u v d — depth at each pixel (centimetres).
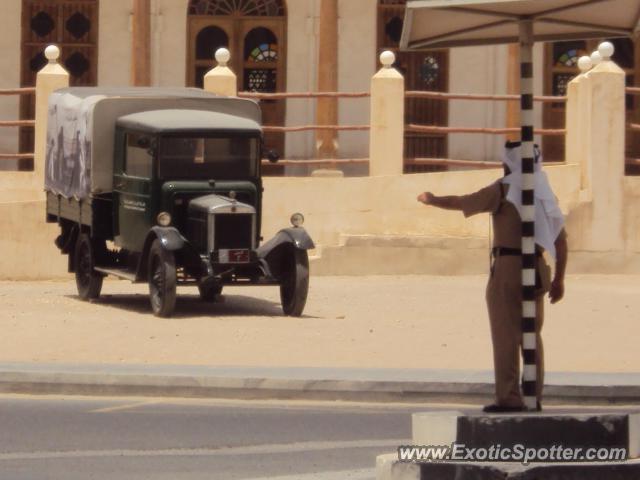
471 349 4762
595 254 7000
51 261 6900
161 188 5503
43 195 7181
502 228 3366
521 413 2811
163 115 5662
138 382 4100
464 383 4053
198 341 4825
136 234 5612
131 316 5431
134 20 8075
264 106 9081
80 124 5881
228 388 4072
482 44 3600
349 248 6881
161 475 3002
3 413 3772
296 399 4059
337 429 3569
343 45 9062
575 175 7069
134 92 6088
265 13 9075
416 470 2652
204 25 9069
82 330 5031
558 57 9062
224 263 5384
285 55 9062
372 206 7031
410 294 6216
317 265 6856
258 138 5622
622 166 7019
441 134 9031
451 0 3203
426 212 7050
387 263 6912
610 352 4762
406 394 4056
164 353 4594
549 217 3369
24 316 5384
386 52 7100
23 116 9006
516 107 8588
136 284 6656
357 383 4056
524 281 3278
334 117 7900
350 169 9119
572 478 2591
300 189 7019
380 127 7069
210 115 5697
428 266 6944
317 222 7031
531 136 3291
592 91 6994
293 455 3228
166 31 9031
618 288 6500
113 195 5784
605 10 3303
